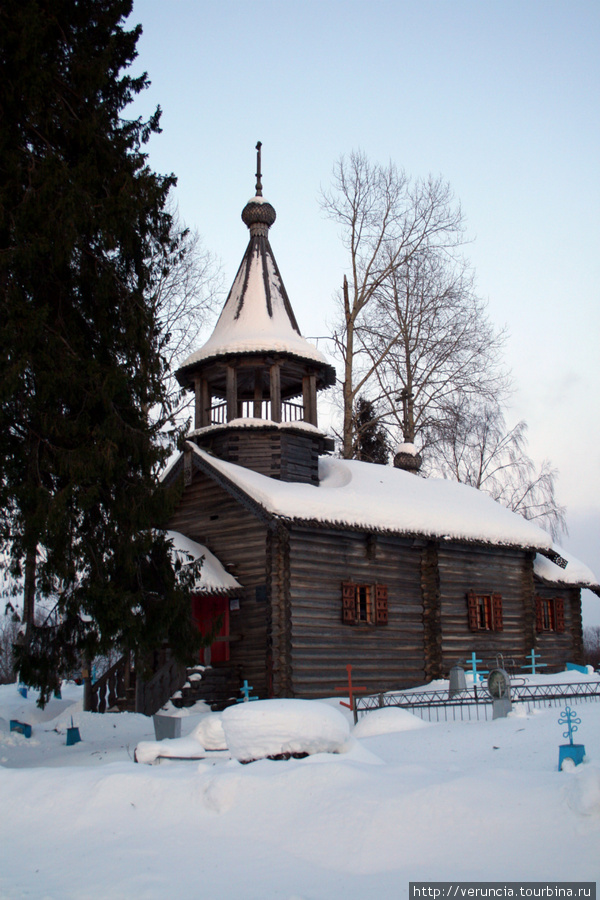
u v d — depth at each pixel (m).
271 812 7.04
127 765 9.31
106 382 13.45
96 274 14.57
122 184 14.66
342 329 33.47
